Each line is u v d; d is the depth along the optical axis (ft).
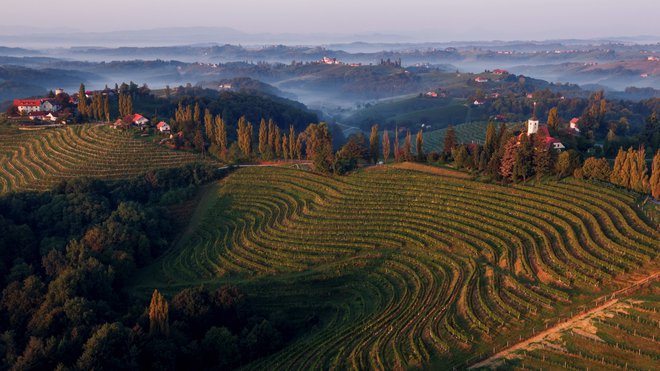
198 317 309.63
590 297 261.44
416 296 304.50
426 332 259.80
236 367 285.64
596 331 231.30
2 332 311.47
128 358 266.36
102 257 387.14
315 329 310.65
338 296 341.41
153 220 448.24
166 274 397.60
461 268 321.93
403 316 283.38
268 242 409.49
